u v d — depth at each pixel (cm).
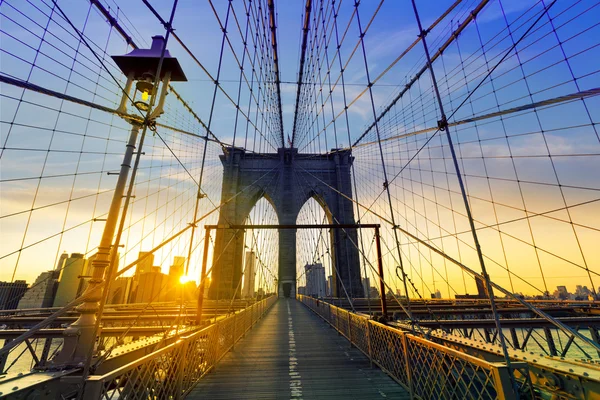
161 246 516
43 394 277
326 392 434
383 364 529
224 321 664
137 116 508
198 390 450
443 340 519
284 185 4706
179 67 560
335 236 4062
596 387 257
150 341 538
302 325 1237
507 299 1700
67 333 383
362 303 2003
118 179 481
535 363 332
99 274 430
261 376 516
